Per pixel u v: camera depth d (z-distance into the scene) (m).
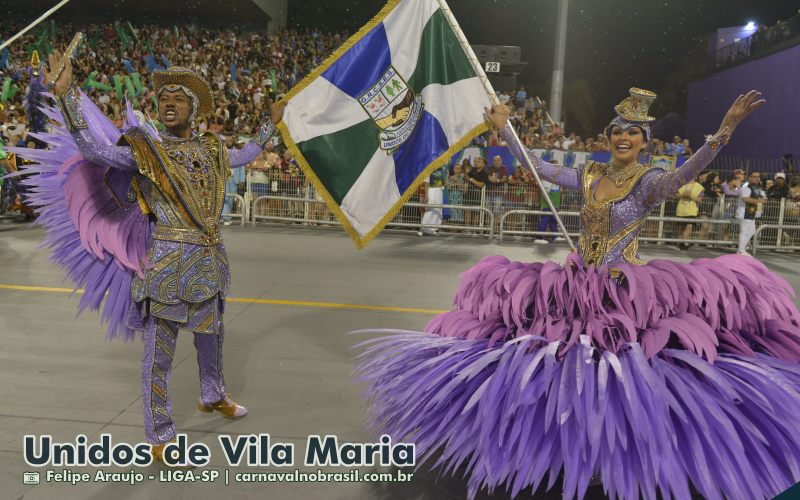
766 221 12.39
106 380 4.09
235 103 18.03
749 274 2.95
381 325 5.73
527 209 12.35
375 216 4.00
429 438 2.68
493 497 2.83
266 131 3.66
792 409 2.42
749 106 2.62
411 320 5.97
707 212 12.34
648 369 2.49
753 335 2.89
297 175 12.86
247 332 5.32
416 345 2.97
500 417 2.56
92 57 21.50
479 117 3.83
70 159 3.12
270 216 12.88
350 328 5.57
